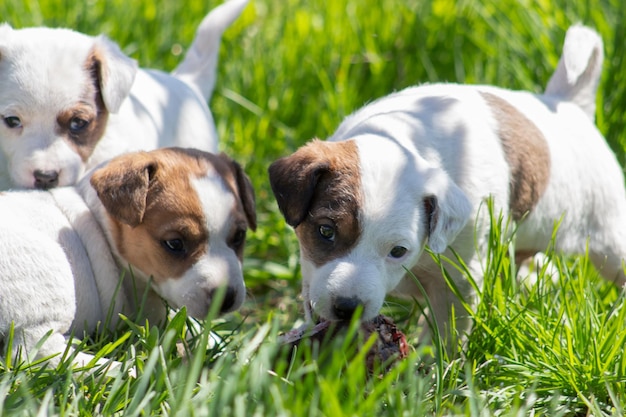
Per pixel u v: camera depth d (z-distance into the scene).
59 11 9.29
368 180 5.01
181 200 5.35
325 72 8.93
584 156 6.36
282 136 8.67
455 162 5.57
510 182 5.86
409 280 5.88
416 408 4.30
